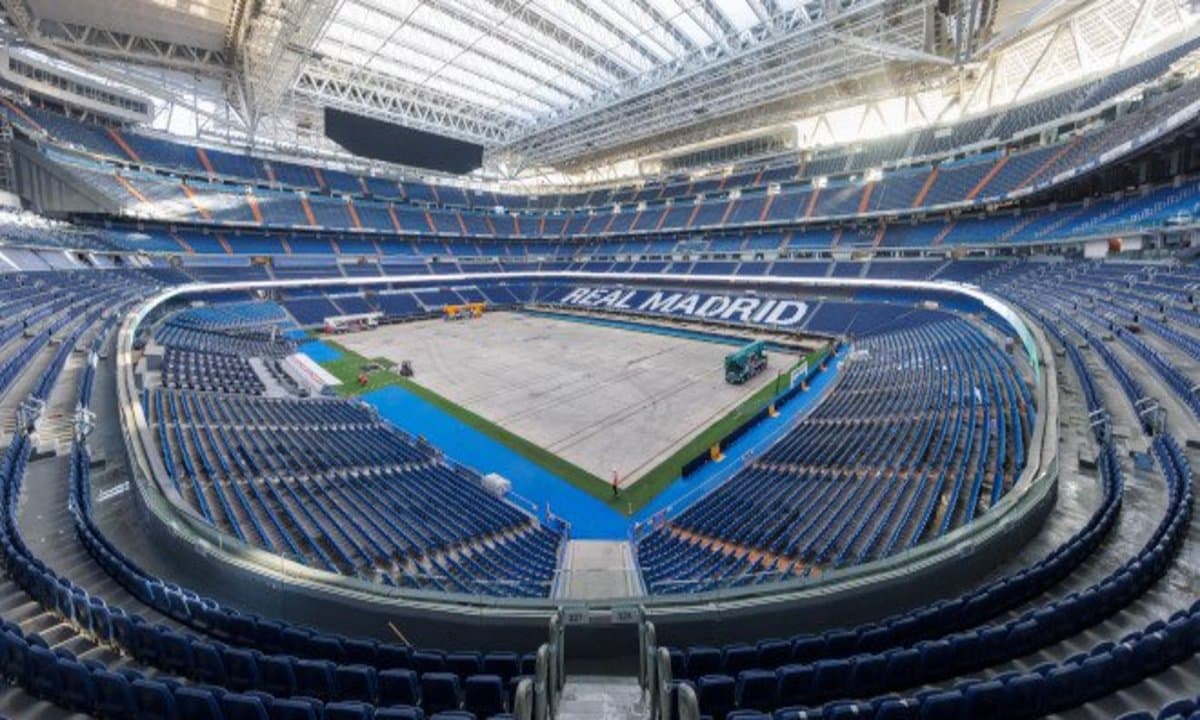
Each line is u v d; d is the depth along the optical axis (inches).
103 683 196.2
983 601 279.0
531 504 750.5
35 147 1592.0
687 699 168.4
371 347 1686.8
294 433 842.2
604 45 1446.9
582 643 290.8
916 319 1574.8
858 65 1533.0
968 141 1830.7
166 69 1561.3
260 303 1946.4
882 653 224.1
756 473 765.9
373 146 1872.5
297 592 322.7
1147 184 1269.7
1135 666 203.9
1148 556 288.4
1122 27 1542.8
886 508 572.4
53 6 1222.3
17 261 1235.9
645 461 886.4
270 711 189.5
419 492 709.3
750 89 1652.3
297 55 1374.3
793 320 1849.2
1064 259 1398.9
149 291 1478.8
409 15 1241.4
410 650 258.2
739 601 297.0
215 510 565.3
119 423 635.5
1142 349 729.6
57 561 359.9
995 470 562.6
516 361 1510.8
